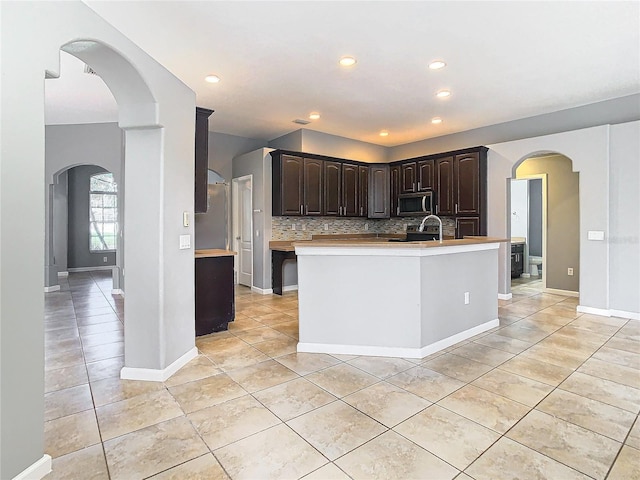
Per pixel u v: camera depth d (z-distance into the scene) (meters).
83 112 5.49
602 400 2.38
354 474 1.69
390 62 3.65
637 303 4.38
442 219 6.43
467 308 3.66
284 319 4.41
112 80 2.50
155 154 2.71
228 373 2.83
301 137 6.29
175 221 2.89
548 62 3.65
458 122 5.81
